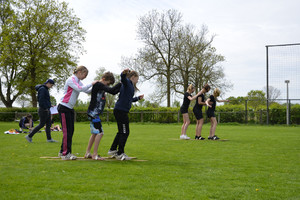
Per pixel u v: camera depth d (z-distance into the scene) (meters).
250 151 6.78
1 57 28.44
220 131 14.35
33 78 30.64
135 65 33.66
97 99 5.44
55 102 32.34
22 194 3.13
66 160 5.33
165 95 33.06
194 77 32.25
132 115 24.89
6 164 4.84
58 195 3.11
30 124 13.07
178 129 16.19
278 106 20.64
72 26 30.92
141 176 4.04
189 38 32.41
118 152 5.51
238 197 3.14
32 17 29.23
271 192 3.32
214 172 4.34
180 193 3.24
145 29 33.53
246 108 21.50
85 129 15.84
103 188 3.39
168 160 5.44
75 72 5.69
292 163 5.16
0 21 30.95
